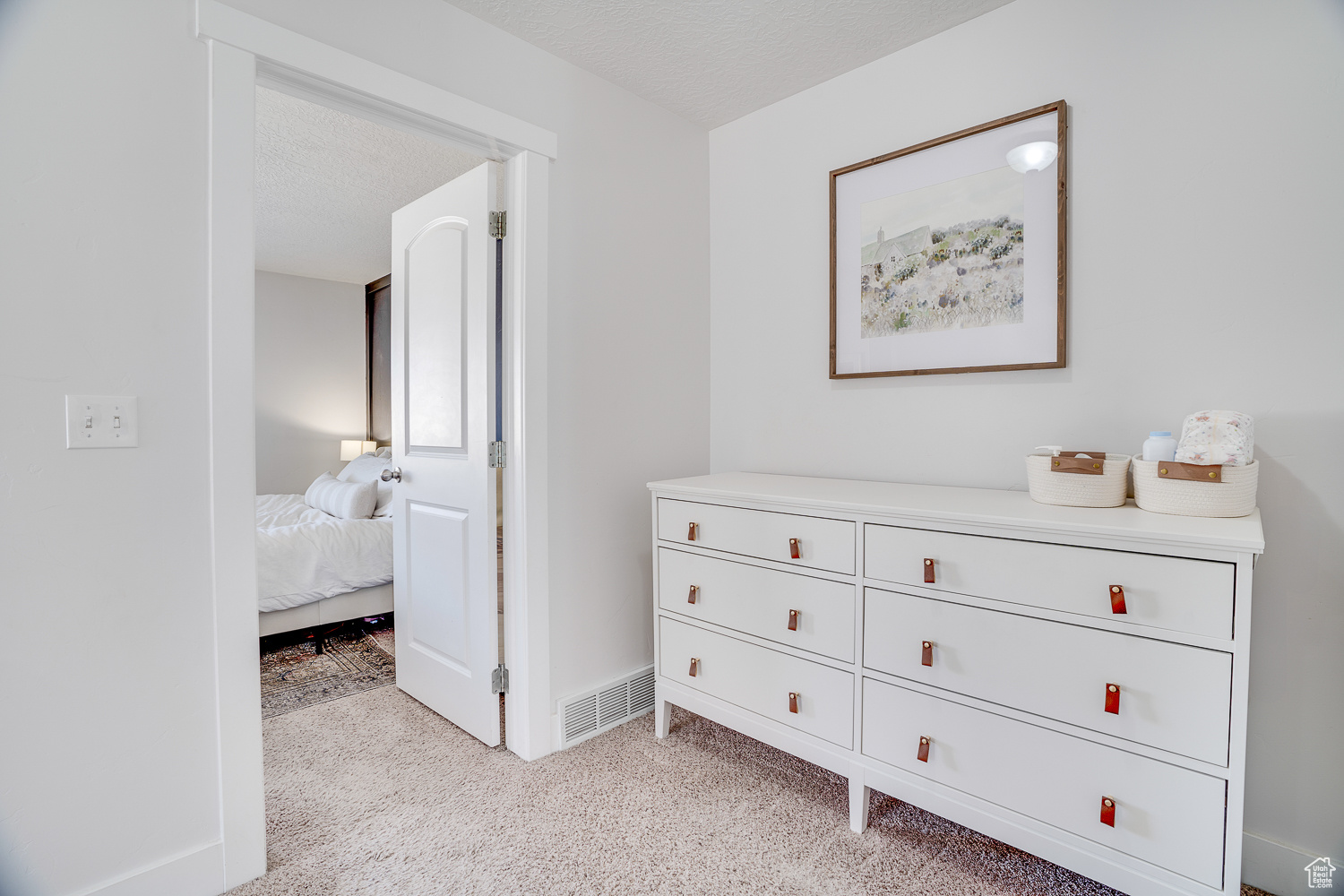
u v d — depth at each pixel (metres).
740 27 1.88
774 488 1.92
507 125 1.88
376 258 4.60
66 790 1.25
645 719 2.33
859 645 1.62
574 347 2.11
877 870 1.50
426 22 1.71
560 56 2.02
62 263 1.21
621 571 2.29
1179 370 1.55
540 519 2.01
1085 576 1.28
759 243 2.42
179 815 1.38
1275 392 1.43
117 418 1.28
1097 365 1.67
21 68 1.16
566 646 2.12
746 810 1.74
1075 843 1.31
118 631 1.30
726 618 1.92
